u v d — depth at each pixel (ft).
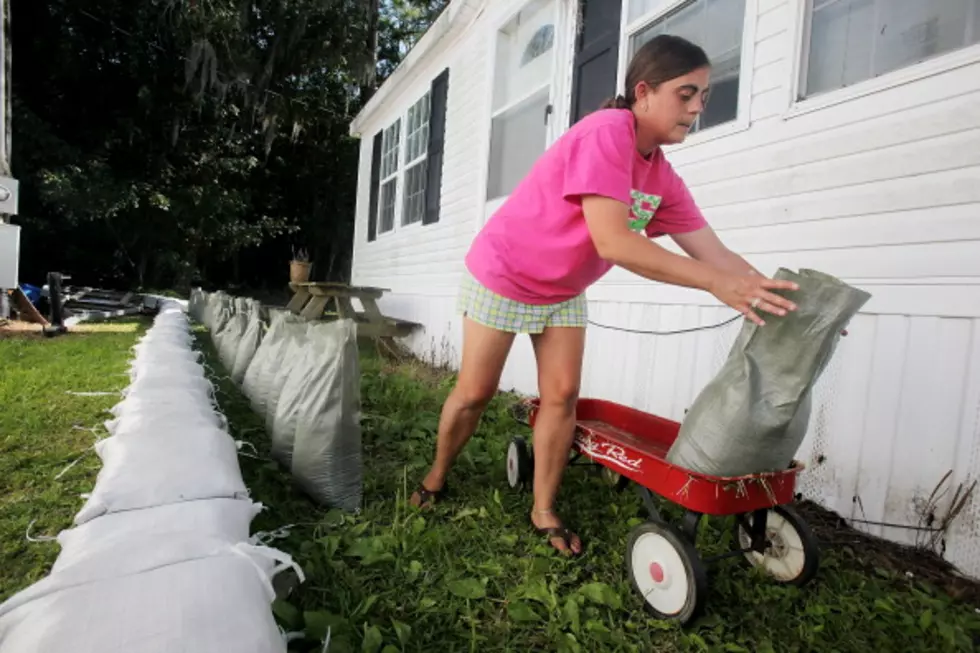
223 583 3.87
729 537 7.50
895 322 8.11
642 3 13.12
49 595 3.61
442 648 5.39
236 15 49.75
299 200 75.41
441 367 21.63
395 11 79.92
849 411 8.63
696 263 5.38
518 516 8.12
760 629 5.86
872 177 8.46
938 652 5.62
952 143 7.54
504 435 11.88
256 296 72.33
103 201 43.73
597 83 14.46
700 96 6.03
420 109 27.02
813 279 5.38
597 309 14.51
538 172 6.61
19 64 44.39
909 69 8.04
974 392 7.20
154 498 5.19
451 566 6.66
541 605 6.06
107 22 45.47
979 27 7.49
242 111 58.49
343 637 5.00
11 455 9.27
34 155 41.24
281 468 8.96
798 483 9.27
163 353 11.85
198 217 55.21
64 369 15.76
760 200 10.23
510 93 18.97
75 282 53.98
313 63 59.52
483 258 7.11
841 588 6.64
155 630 3.37
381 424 12.16
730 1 11.14
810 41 9.67
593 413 9.87
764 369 5.62
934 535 7.50
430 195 24.68
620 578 6.66
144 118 49.67
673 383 11.98
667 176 6.99
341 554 6.77
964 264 7.37
